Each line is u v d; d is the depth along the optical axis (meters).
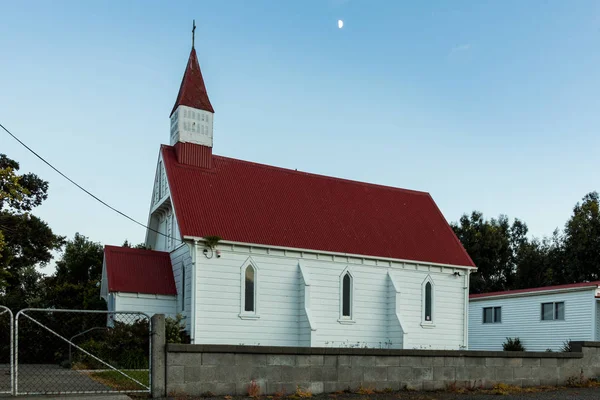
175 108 31.42
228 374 14.02
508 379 18.22
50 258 42.38
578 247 55.72
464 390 16.98
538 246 66.94
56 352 25.62
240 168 32.34
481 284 66.00
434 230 35.59
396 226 34.19
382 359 16.20
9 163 39.81
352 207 34.03
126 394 13.33
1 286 37.59
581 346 20.02
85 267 42.53
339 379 15.49
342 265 29.81
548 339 37.56
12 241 39.31
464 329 33.19
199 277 25.80
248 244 27.02
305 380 14.98
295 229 29.64
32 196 41.00
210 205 28.41
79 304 36.69
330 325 28.78
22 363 25.83
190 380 13.56
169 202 29.88
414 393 16.02
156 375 13.25
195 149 30.77
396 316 30.14
